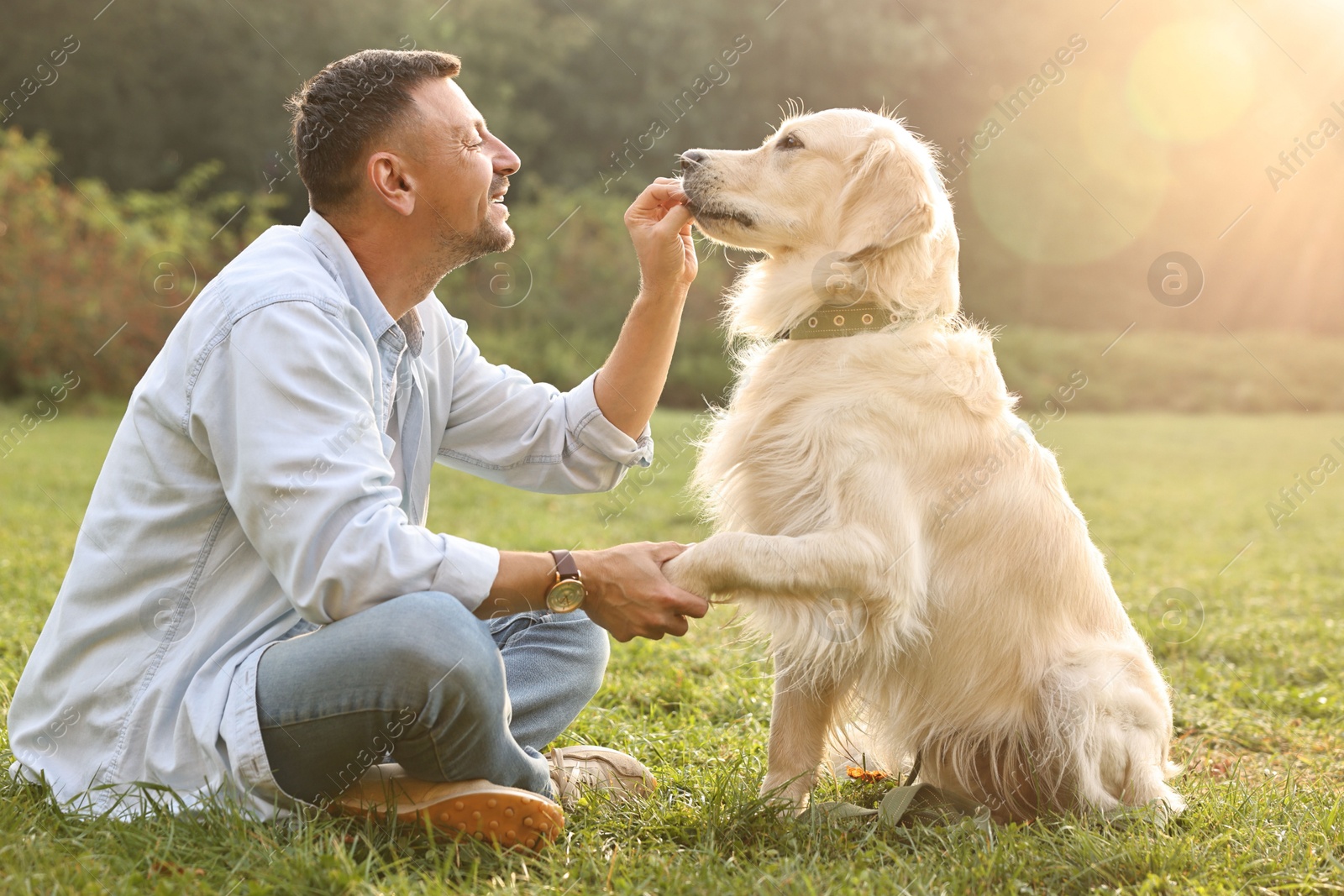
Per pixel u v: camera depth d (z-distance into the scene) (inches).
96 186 558.6
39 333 497.7
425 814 74.8
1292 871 77.5
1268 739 126.7
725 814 85.0
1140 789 92.4
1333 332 1000.9
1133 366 840.9
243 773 71.8
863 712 104.6
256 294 73.7
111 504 76.5
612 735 112.0
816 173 107.7
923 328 101.7
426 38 780.0
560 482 101.1
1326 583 241.1
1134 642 102.3
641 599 81.4
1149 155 944.3
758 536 88.7
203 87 795.4
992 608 96.1
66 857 69.7
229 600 76.3
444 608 70.7
